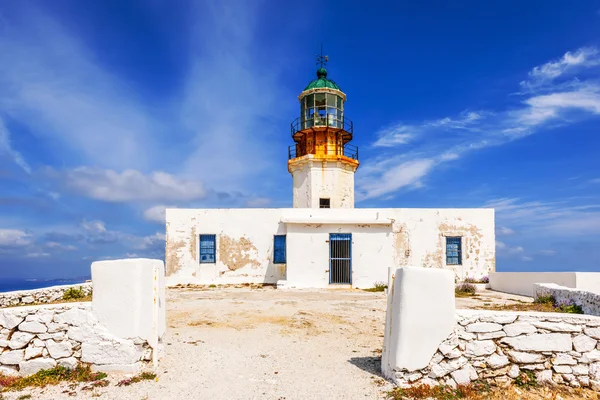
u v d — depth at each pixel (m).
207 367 6.78
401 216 20.16
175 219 19.53
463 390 5.79
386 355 6.42
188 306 12.10
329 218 19.00
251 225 19.61
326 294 15.59
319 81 24.14
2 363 6.28
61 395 5.65
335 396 5.72
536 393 5.80
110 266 6.46
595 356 5.99
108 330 6.39
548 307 11.31
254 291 16.70
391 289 6.54
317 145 23.53
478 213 20.42
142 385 5.99
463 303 13.45
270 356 7.37
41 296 13.27
